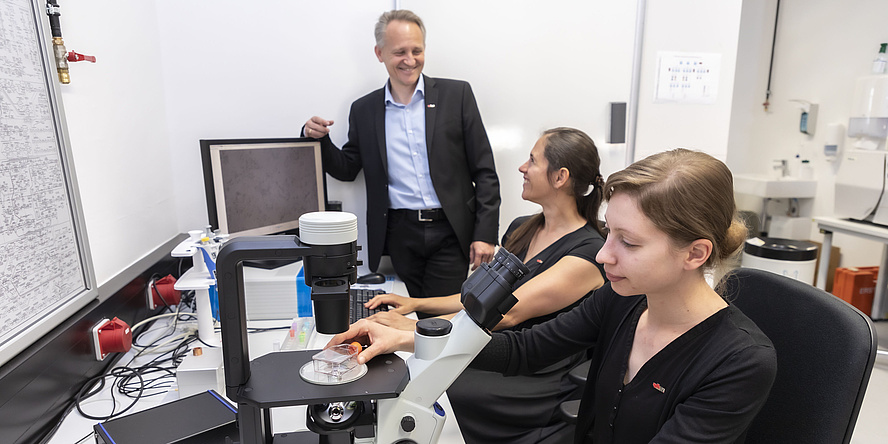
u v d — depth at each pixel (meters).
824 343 0.85
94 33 1.48
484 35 2.20
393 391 0.67
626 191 0.77
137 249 1.73
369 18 2.09
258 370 0.73
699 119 2.45
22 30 1.08
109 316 1.32
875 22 3.39
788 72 4.05
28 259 1.05
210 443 0.85
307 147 1.91
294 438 0.77
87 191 1.41
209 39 2.01
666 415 0.84
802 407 0.86
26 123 1.07
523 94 2.27
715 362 0.78
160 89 1.97
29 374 0.98
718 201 0.75
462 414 1.36
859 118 3.13
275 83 2.09
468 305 0.67
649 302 0.89
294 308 1.54
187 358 1.13
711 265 0.80
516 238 1.70
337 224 0.65
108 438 0.84
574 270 1.34
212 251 1.37
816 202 3.90
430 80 2.00
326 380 0.70
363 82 2.13
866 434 2.18
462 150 2.07
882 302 3.27
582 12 2.23
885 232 2.65
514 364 1.08
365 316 1.50
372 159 2.04
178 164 2.08
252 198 1.73
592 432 1.06
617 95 2.33
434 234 2.05
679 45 2.34
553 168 1.44
